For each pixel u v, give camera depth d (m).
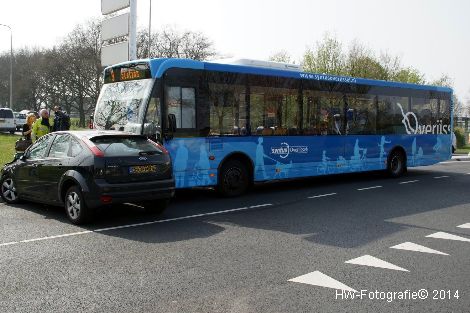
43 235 7.35
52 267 5.73
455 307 4.62
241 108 11.43
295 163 12.69
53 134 9.09
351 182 14.78
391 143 15.51
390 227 8.19
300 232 7.73
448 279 5.43
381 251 6.61
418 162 16.50
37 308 4.47
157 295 4.83
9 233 7.46
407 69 43.09
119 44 14.62
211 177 10.89
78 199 8.01
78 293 4.87
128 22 14.34
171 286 5.09
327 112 13.52
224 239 7.21
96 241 7.02
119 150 8.13
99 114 10.90
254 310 4.46
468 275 5.59
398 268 5.83
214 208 9.91
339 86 13.84
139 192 8.06
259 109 11.81
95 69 47.88
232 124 11.26
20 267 5.72
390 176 15.80
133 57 14.37
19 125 45.75
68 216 8.23
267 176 12.04
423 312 4.49
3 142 26.30
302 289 5.04
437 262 6.11
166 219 8.71
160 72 10.06
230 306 4.55
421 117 16.52
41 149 9.20
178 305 4.57
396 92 15.63
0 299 4.69
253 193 12.21
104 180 7.79
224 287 5.07
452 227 8.24
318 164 13.30
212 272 5.58
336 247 6.80
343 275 5.53
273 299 4.75
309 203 10.66
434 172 18.25
